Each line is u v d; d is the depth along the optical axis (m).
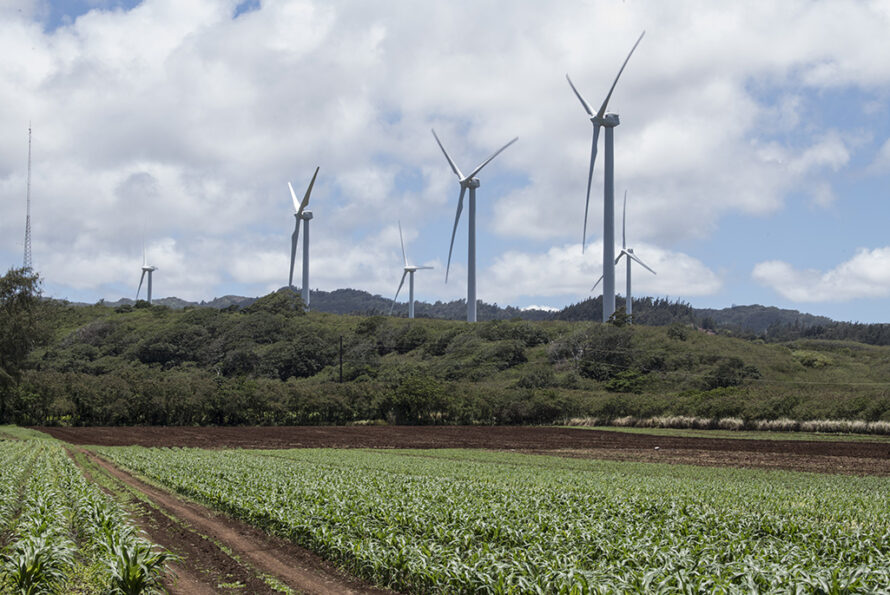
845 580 13.42
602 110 105.94
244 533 21.92
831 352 136.88
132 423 96.75
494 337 142.25
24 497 26.12
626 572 14.59
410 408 102.31
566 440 73.06
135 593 14.31
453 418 101.62
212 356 140.12
